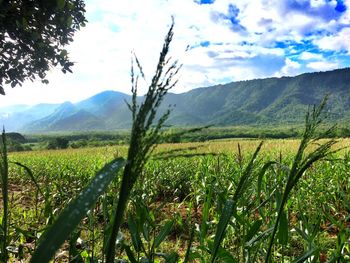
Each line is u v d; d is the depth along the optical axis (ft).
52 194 24.30
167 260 7.62
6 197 6.06
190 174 35.12
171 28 3.73
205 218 8.66
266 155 45.11
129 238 15.55
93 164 42.24
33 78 22.80
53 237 2.64
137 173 3.88
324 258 12.24
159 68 3.68
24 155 98.73
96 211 18.53
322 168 30.76
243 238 8.18
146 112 3.68
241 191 6.42
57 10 20.75
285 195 6.07
